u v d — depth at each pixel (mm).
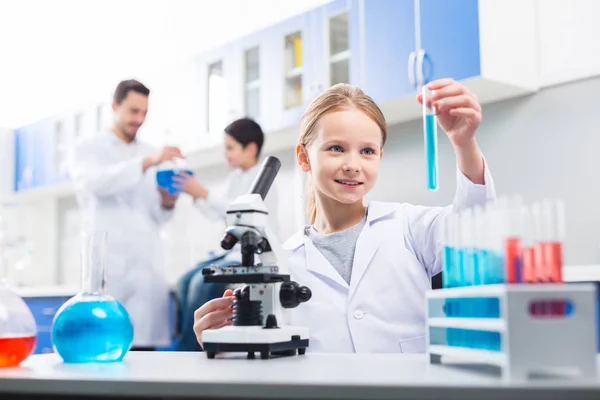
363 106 1499
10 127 5777
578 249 2748
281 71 3727
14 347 989
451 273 982
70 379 822
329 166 1467
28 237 5797
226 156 3545
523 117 2975
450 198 3217
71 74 5035
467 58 2809
